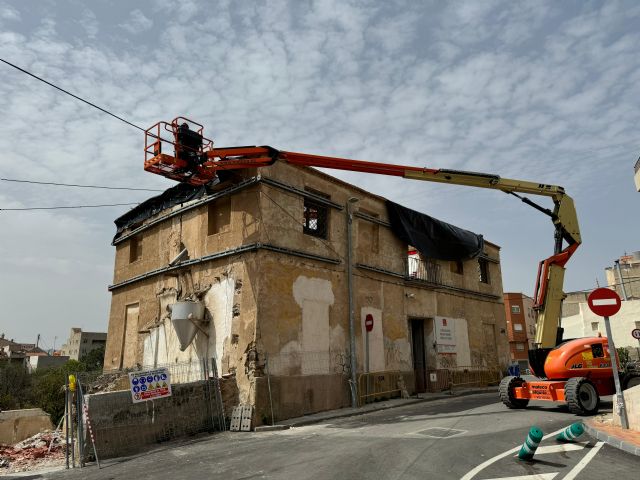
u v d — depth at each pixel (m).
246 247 13.71
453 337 21.62
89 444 9.65
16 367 35.47
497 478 6.18
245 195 14.38
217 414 12.39
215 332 14.25
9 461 10.75
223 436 11.33
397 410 14.54
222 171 14.32
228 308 14.02
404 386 17.80
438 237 21.00
